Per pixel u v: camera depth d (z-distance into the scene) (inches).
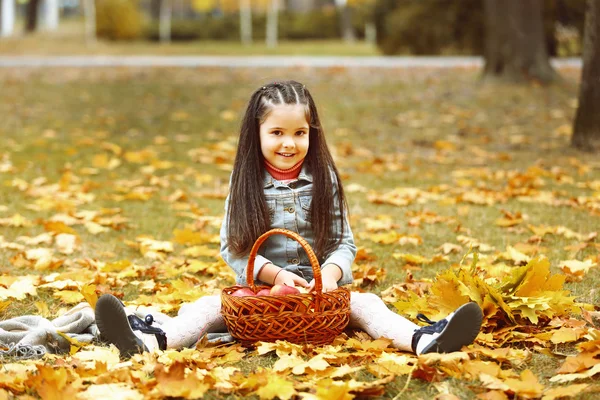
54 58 790.5
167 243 182.2
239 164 127.0
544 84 492.7
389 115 405.7
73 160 294.5
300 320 112.0
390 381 101.7
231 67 650.2
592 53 300.8
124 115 408.5
